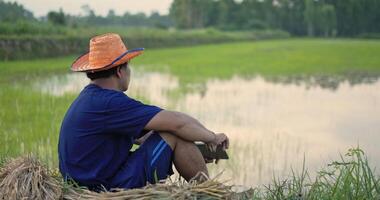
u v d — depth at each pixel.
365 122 11.96
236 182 7.52
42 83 17.52
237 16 86.00
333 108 13.98
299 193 4.51
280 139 10.20
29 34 28.84
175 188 3.77
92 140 3.99
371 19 80.00
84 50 31.89
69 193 3.88
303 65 26.56
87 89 4.12
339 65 26.31
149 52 37.31
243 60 29.78
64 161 4.07
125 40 40.53
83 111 4.00
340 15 80.75
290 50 38.53
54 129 9.67
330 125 11.59
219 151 4.33
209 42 53.06
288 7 85.44
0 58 25.39
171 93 16.47
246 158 8.69
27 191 3.81
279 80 20.77
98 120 3.97
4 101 12.73
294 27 85.62
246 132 10.88
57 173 4.33
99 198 3.72
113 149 4.07
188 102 14.73
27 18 38.94
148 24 111.25
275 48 41.66
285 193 4.93
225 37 57.25
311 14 81.19
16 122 10.30
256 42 55.94
